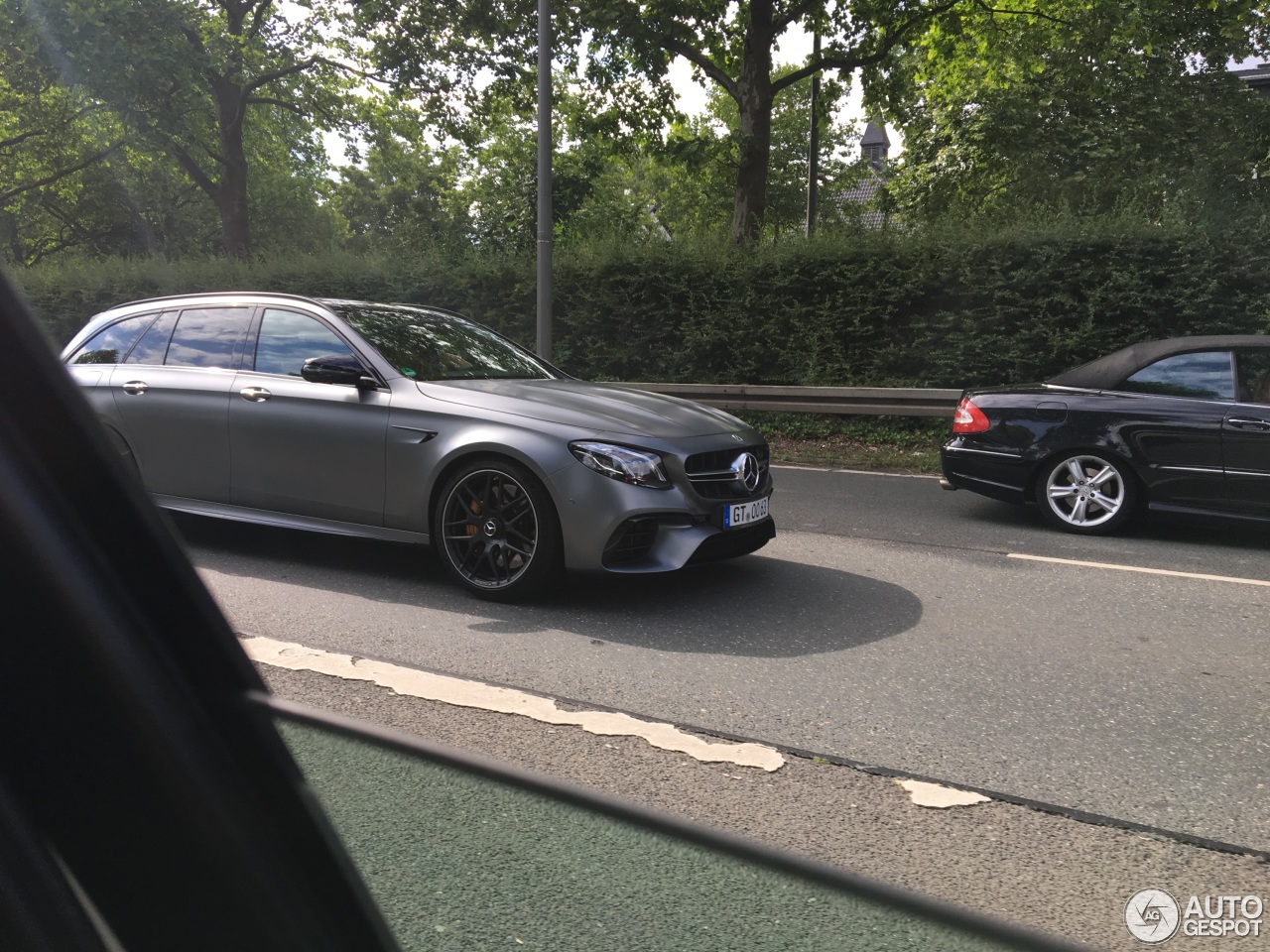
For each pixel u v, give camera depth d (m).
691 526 4.16
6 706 1.13
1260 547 5.94
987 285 10.89
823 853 2.12
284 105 25.53
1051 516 6.43
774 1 15.12
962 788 2.47
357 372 4.58
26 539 1.19
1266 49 19.39
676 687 3.22
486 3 15.15
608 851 1.44
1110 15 17.00
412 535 4.52
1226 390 5.98
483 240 28.11
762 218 15.23
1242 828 2.26
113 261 17.50
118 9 18.77
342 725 1.58
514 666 3.41
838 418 11.43
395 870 1.55
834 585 4.75
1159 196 12.89
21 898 1.10
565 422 4.18
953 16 17.11
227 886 1.28
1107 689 3.26
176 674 1.33
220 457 5.01
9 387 1.22
